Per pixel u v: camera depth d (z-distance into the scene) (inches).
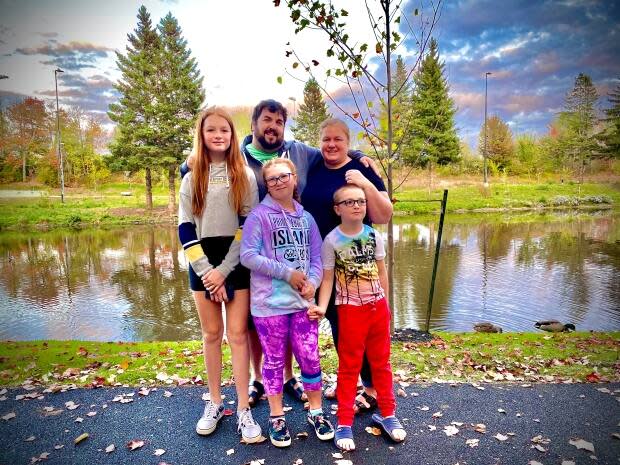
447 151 1636.3
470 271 497.7
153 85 1294.3
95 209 1320.1
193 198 103.1
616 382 139.6
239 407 108.2
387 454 99.7
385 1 173.3
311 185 114.6
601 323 323.0
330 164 113.0
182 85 1289.4
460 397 128.8
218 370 111.6
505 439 105.0
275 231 102.1
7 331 319.3
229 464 97.0
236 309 106.0
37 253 699.4
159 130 1282.0
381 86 182.9
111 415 120.3
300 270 102.0
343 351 104.6
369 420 114.7
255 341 122.0
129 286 459.5
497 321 327.9
